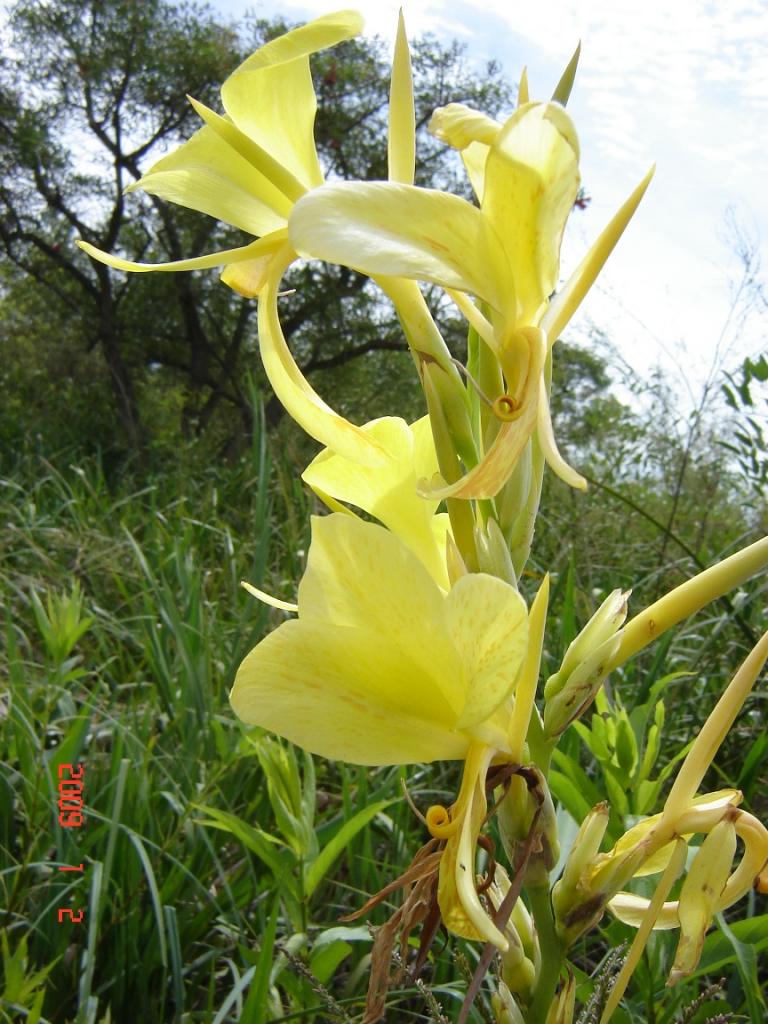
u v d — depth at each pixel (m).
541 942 0.37
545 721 0.37
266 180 0.39
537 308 0.34
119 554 1.49
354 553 0.34
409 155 0.39
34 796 0.75
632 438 1.84
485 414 0.38
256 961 0.65
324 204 0.30
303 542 1.32
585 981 0.56
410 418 4.19
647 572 1.37
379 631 0.34
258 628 1.06
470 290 0.32
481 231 0.33
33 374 4.10
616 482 1.88
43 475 2.42
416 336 0.38
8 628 1.03
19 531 1.55
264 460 1.22
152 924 0.73
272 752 0.70
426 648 0.34
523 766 0.35
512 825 0.36
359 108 4.48
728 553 1.31
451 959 0.68
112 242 4.33
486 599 0.32
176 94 4.34
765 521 1.38
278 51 0.37
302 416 0.38
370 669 0.35
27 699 0.96
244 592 1.38
